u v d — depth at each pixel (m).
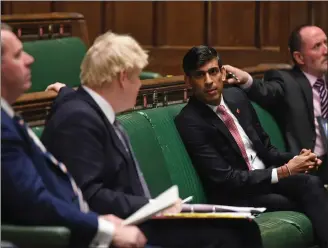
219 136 6.42
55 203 4.43
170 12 11.37
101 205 4.87
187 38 11.34
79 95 5.09
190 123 6.36
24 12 11.55
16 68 4.61
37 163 4.60
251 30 11.02
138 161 5.78
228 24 11.12
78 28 9.28
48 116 5.17
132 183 5.12
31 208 4.39
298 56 7.82
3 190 4.39
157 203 4.77
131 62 5.09
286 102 7.65
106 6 11.56
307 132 7.66
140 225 5.13
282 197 6.57
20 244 4.36
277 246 6.09
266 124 7.50
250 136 6.73
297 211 6.62
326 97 7.81
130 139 5.79
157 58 11.43
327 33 10.48
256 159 6.73
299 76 7.81
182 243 5.24
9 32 4.64
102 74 5.05
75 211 4.48
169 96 6.87
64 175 4.74
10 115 4.57
